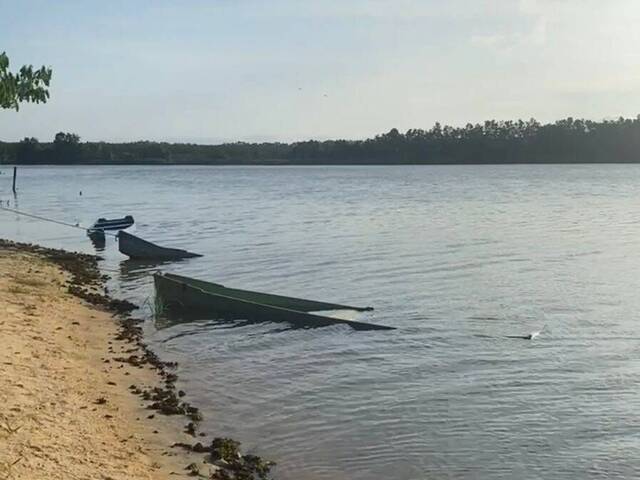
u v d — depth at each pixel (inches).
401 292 1146.7
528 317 973.8
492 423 606.2
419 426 600.1
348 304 1068.5
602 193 3622.0
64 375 666.2
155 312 985.5
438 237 1831.9
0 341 735.1
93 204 3189.0
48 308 949.2
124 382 681.0
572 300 1077.1
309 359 792.3
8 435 497.4
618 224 2143.2
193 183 5265.8
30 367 669.3
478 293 1133.1
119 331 883.4
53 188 4574.3
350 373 741.3
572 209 2689.5
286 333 900.6
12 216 2618.1
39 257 1453.0
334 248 1641.2
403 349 828.6
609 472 519.5
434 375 732.7
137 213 2699.3
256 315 957.8
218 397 666.2
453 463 533.0
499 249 1610.5
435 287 1183.6
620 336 874.8
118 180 5826.8
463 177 5831.7
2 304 927.7
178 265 1444.4
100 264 1460.4
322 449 554.9
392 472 519.2
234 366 766.5
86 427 546.3
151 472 485.4
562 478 510.9
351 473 516.7
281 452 548.7
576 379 716.0
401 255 1524.4
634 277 1261.1
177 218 2477.9
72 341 800.3
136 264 1460.4
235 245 1729.8
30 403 572.1
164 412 609.0
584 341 855.1
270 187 4569.4
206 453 531.5
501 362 774.5
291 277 1291.8
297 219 2364.7
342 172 7805.1
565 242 1728.6
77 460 479.5
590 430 590.9
